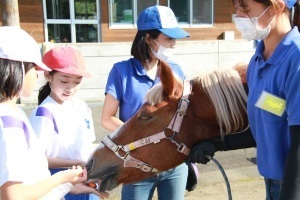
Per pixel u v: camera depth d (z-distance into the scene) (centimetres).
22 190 148
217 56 1059
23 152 151
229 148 187
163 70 183
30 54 158
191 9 1245
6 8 766
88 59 909
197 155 180
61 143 223
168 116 186
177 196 244
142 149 191
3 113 153
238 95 182
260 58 158
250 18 148
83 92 913
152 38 235
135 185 237
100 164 198
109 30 1166
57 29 1116
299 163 125
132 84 239
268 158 154
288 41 143
